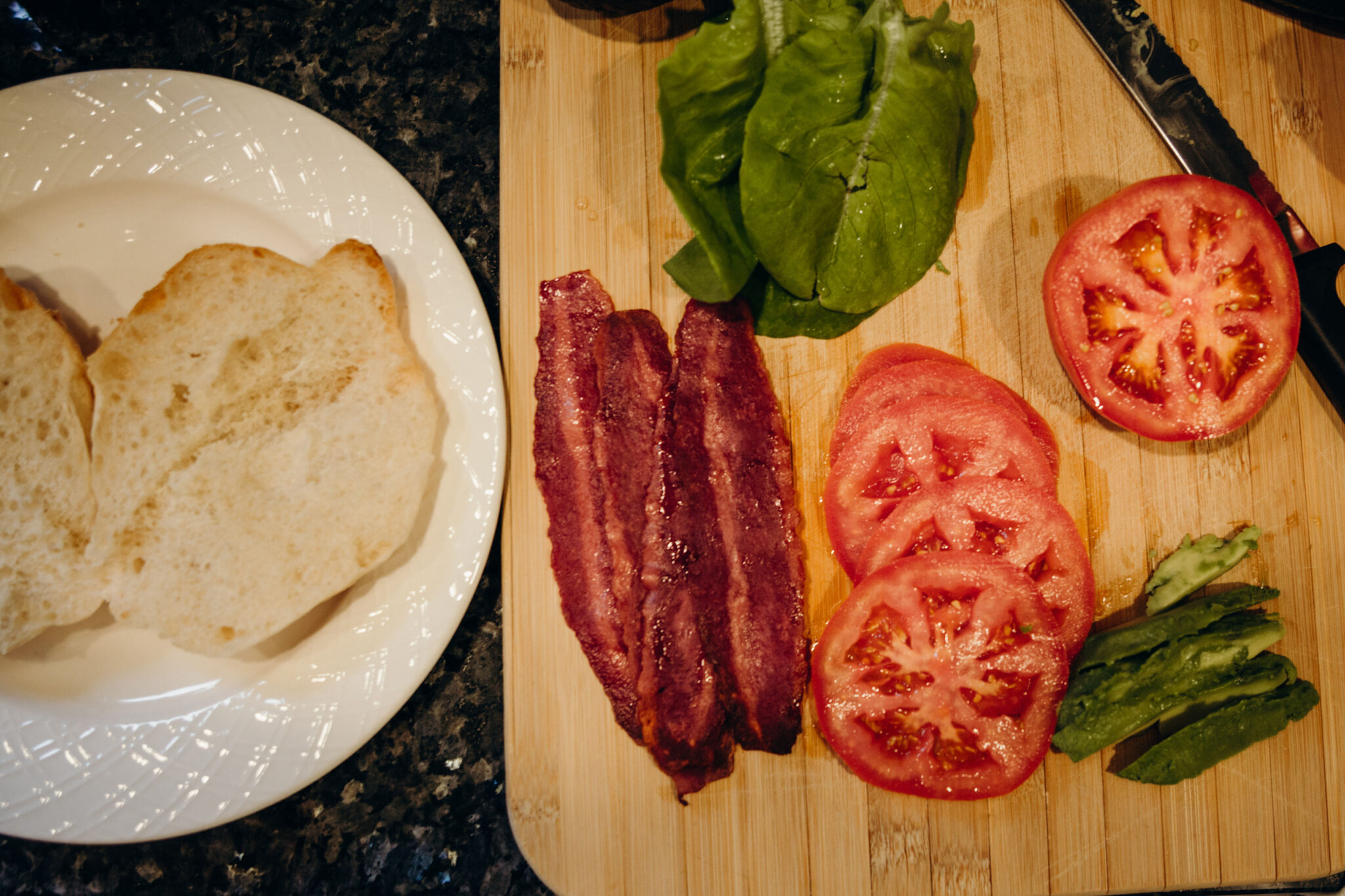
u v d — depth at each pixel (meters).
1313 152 0.44
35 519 0.43
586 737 0.44
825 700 0.42
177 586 0.43
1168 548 0.44
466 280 0.43
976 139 0.45
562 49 0.45
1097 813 0.43
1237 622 0.43
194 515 0.43
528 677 0.44
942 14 0.41
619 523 0.44
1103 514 0.44
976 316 0.45
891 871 0.43
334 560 0.42
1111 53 0.44
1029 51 0.45
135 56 0.47
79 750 0.43
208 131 0.44
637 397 0.44
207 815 0.43
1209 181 0.42
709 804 0.44
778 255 0.42
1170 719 0.43
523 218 0.45
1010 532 0.42
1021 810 0.44
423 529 0.43
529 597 0.44
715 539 0.43
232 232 0.45
